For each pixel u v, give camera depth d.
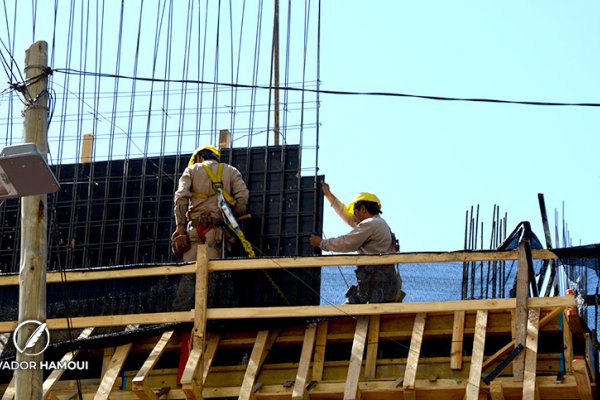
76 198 27.56
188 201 24.53
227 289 22.73
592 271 21.30
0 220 27.89
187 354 22.42
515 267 22.25
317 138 26.44
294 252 25.48
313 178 26.00
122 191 27.38
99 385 22.58
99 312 22.98
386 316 22.34
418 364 21.72
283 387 21.45
